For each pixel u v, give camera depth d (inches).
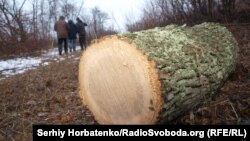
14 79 287.6
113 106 133.5
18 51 508.7
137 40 126.3
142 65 119.5
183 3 410.0
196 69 135.9
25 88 247.4
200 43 158.7
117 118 134.4
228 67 171.6
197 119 142.2
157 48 128.3
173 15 422.3
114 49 127.3
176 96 123.0
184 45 144.8
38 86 249.9
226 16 385.4
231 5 389.7
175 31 161.8
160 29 160.1
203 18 394.3
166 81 118.5
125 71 125.4
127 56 123.7
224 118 145.6
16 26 564.7
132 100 125.7
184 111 137.6
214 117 143.4
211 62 149.7
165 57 125.9
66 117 170.7
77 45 763.4
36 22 725.3
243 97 167.0
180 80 125.0
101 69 133.7
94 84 138.6
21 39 546.9
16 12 597.9
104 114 139.2
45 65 362.9
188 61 135.2
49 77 277.7
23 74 312.7
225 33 198.4
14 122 176.7
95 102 141.2
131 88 124.8
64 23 497.0
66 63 349.7
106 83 133.2
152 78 117.5
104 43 130.4
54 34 779.4
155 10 474.6
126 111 129.6
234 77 199.9
